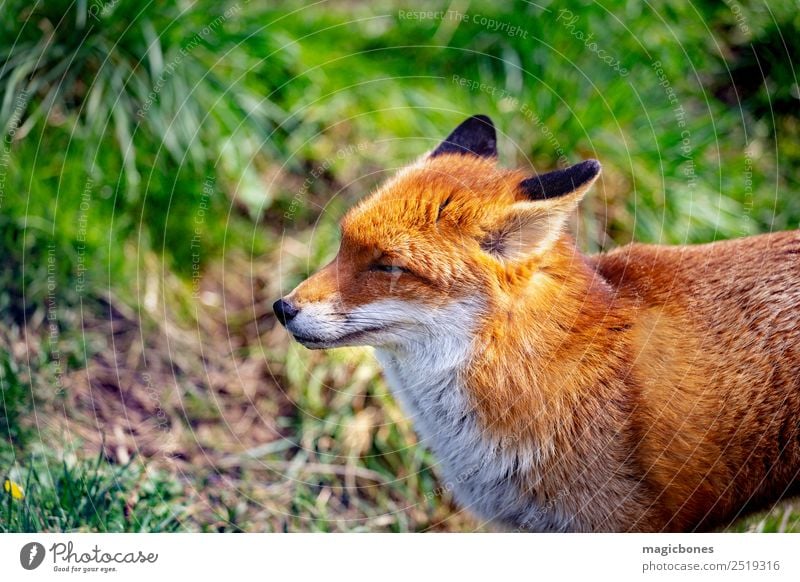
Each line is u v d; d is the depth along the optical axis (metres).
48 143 8.66
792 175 9.70
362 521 7.59
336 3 10.04
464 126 6.91
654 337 6.18
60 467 7.09
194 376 8.45
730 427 6.15
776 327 6.25
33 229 8.43
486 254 5.84
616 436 6.00
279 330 8.78
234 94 9.10
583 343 6.00
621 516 6.13
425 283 5.85
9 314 8.21
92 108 8.62
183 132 8.79
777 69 9.77
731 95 9.95
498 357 5.93
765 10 9.75
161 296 8.71
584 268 6.25
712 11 9.91
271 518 7.45
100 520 6.62
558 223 5.71
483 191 5.99
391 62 9.80
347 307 5.90
